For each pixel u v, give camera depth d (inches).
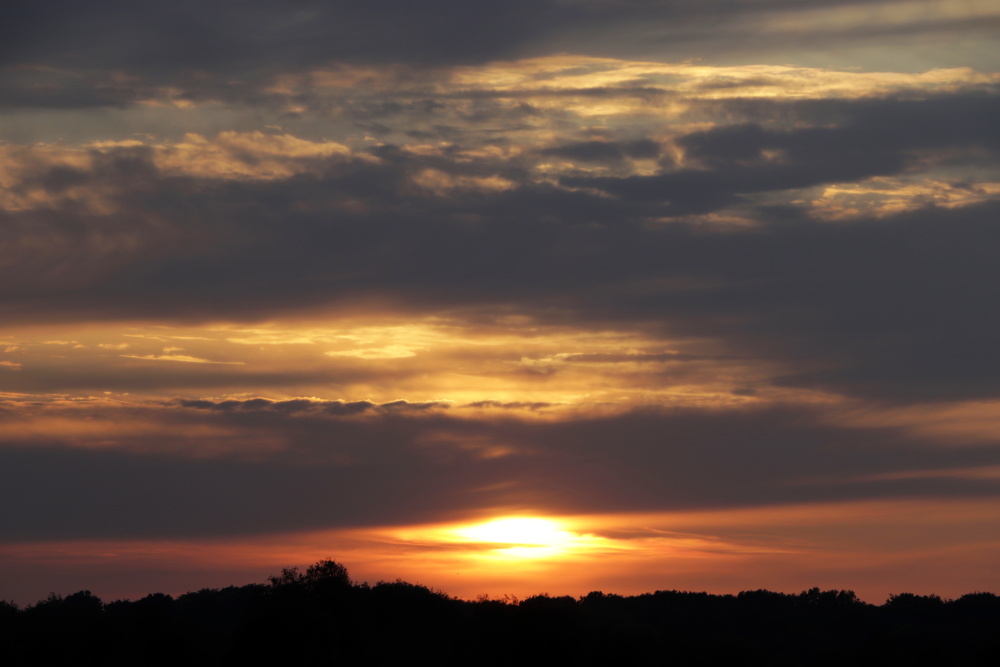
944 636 4480.8
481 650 3821.4
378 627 4010.8
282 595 3917.3
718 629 5226.4
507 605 4057.6
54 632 3833.7
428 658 3988.7
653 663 3865.7
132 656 3823.8
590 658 3843.5
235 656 3563.0
